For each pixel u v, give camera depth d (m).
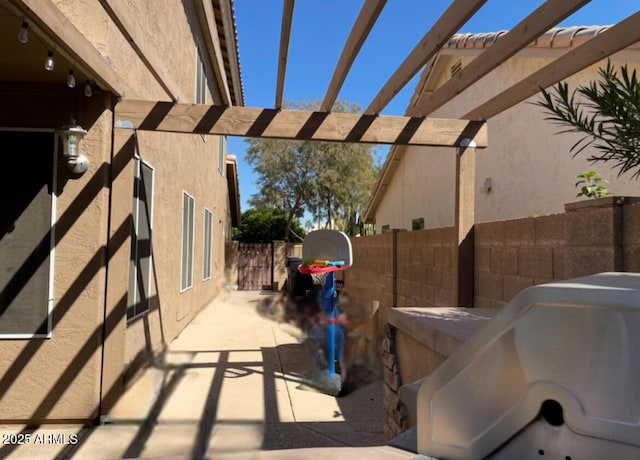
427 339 3.29
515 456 1.49
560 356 1.38
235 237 26.69
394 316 4.13
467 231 5.42
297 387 5.83
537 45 6.91
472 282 5.37
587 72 6.03
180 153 8.57
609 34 3.61
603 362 1.30
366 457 1.90
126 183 4.85
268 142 21.14
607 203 3.12
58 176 4.55
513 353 1.51
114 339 4.68
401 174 13.96
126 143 4.91
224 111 5.26
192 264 10.28
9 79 4.48
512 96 5.03
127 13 4.71
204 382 5.95
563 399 1.35
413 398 2.32
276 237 26.50
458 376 1.69
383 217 16.14
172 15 7.44
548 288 1.44
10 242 4.48
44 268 4.51
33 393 4.45
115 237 4.76
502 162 8.30
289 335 8.98
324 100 5.34
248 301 14.28
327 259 6.57
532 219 4.21
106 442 4.10
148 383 5.84
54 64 4.10
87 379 4.51
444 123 5.70
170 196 7.74
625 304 1.27
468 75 4.48
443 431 1.73
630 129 2.95
